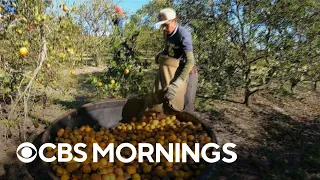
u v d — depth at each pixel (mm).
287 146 4527
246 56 5637
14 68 3691
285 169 3812
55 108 5227
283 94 6055
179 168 2295
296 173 3660
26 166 3230
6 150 3631
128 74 4078
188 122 2992
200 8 5578
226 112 5934
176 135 2736
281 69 5336
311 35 5215
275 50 5254
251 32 5383
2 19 3455
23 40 3545
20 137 3697
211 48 5465
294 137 4875
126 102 3484
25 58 3691
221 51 5492
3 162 3365
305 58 5215
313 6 5238
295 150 4387
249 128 5188
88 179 2084
